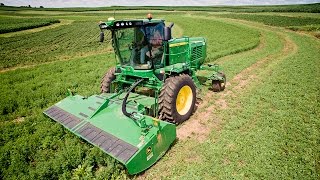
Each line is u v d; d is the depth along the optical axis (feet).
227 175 16.76
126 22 21.54
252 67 45.93
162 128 17.85
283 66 44.62
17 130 23.15
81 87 35.88
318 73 39.68
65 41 104.53
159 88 23.90
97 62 56.95
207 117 25.75
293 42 76.43
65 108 22.61
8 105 28.99
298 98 29.66
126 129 18.02
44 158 18.49
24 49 85.56
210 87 35.35
